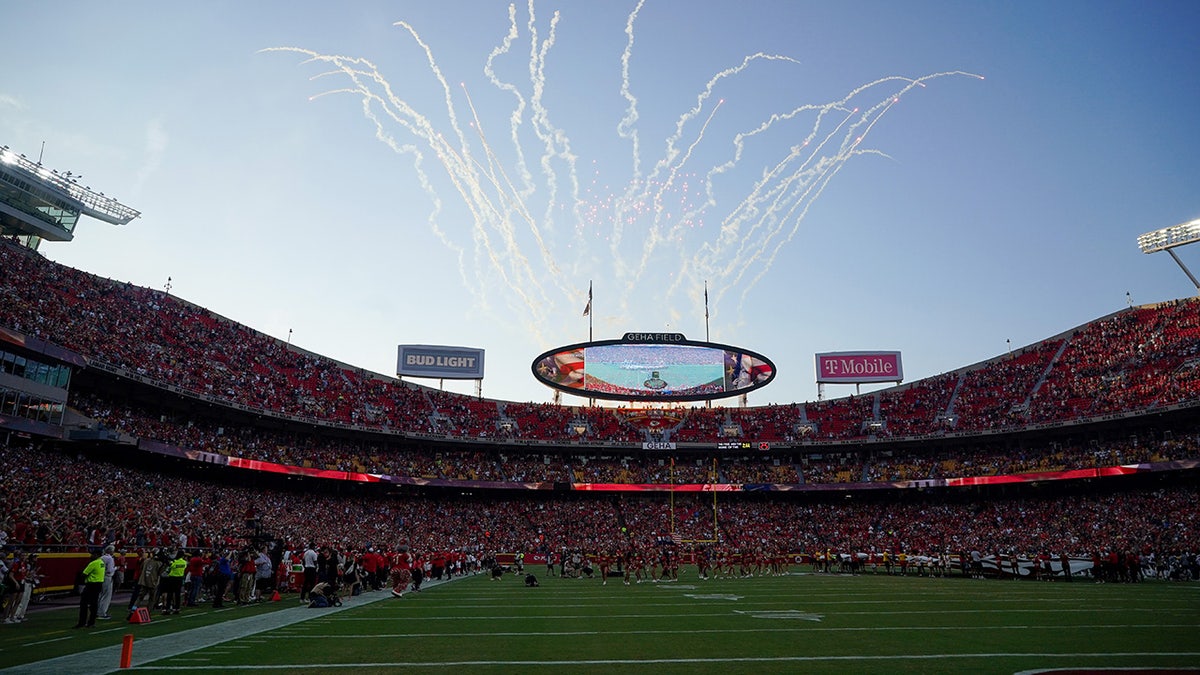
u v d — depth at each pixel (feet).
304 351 256.93
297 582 102.63
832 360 292.40
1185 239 246.27
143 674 40.01
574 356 263.49
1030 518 215.51
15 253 164.04
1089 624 64.95
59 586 87.35
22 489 118.11
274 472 197.88
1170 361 218.79
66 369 147.43
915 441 248.11
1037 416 230.27
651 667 43.14
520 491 259.60
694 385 261.65
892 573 176.35
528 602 92.07
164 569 79.00
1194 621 67.41
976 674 40.60
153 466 185.06
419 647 50.80
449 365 286.87
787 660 45.62
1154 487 205.16
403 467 235.61
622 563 162.09
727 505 260.42
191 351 198.49
